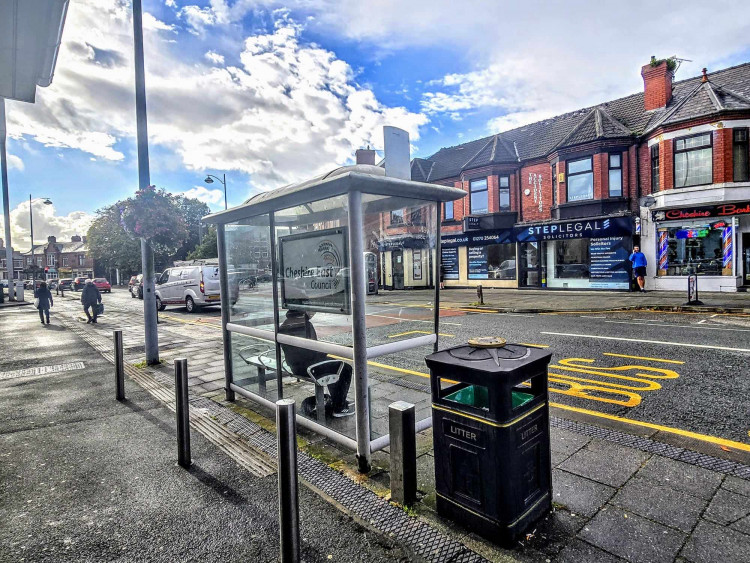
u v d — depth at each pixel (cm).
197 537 255
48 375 668
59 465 351
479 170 2159
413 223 378
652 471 309
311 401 434
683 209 1541
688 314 1094
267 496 299
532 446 248
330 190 320
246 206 419
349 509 275
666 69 1716
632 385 515
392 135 349
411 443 275
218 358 754
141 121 681
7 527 269
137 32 670
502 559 224
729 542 231
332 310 372
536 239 1944
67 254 8038
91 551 244
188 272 1708
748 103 1449
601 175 1742
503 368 231
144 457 363
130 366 706
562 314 1206
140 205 646
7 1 336
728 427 386
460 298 1727
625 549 228
